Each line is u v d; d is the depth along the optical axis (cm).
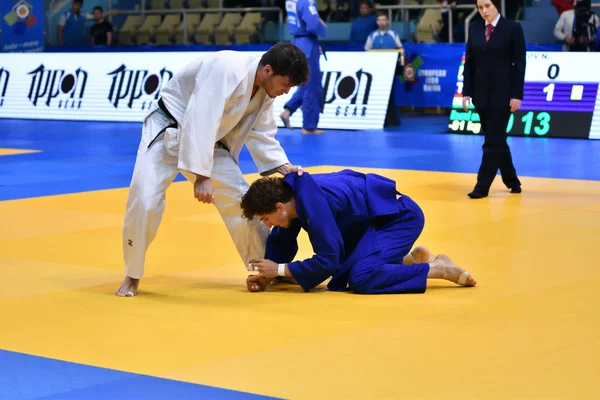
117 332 634
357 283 722
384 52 2192
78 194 1288
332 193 723
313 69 2039
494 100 1202
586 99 1944
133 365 564
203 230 1011
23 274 817
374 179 741
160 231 1005
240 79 694
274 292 739
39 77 2558
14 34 2761
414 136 2005
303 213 703
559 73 1978
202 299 721
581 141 1884
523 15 2273
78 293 747
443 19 2370
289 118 2180
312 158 1664
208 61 704
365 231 736
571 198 1211
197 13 2716
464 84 1236
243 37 2619
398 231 738
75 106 2484
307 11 1998
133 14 2805
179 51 2552
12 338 625
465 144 1852
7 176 1485
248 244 754
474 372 539
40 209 1163
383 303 696
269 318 660
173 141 716
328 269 711
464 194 1252
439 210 1125
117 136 2098
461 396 503
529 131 1988
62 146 1920
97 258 881
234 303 706
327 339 607
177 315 674
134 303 712
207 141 691
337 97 2209
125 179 1445
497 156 1213
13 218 1102
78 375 550
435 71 2291
